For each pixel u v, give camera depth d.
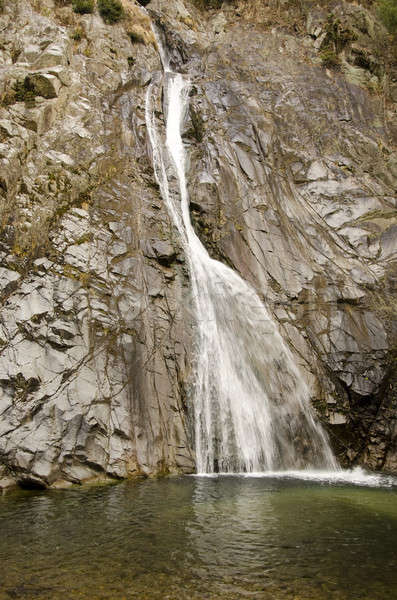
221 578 5.29
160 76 20.62
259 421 12.73
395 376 14.21
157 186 16.09
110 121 17.06
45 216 12.90
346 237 17.25
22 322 10.88
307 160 19.41
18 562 5.61
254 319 14.40
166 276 13.73
